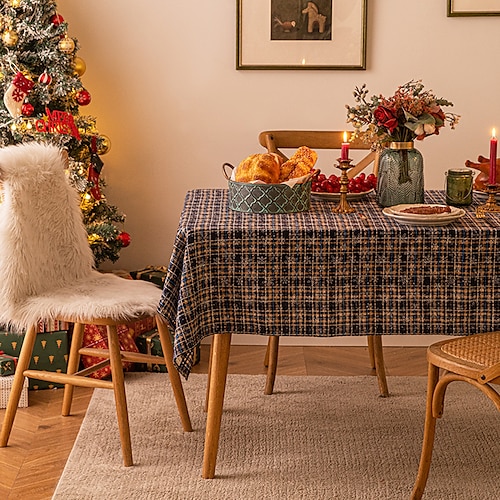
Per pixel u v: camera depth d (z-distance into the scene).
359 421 3.02
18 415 3.09
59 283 2.88
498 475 2.63
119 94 3.79
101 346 3.36
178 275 2.52
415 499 2.46
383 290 2.48
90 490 2.52
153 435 2.89
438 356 2.35
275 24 3.70
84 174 3.45
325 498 2.49
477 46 3.71
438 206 2.62
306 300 2.49
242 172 2.73
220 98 3.79
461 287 2.47
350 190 2.90
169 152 3.84
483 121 3.77
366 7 3.67
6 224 2.72
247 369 3.56
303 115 3.79
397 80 3.75
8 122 3.30
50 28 3.32
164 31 3.74
